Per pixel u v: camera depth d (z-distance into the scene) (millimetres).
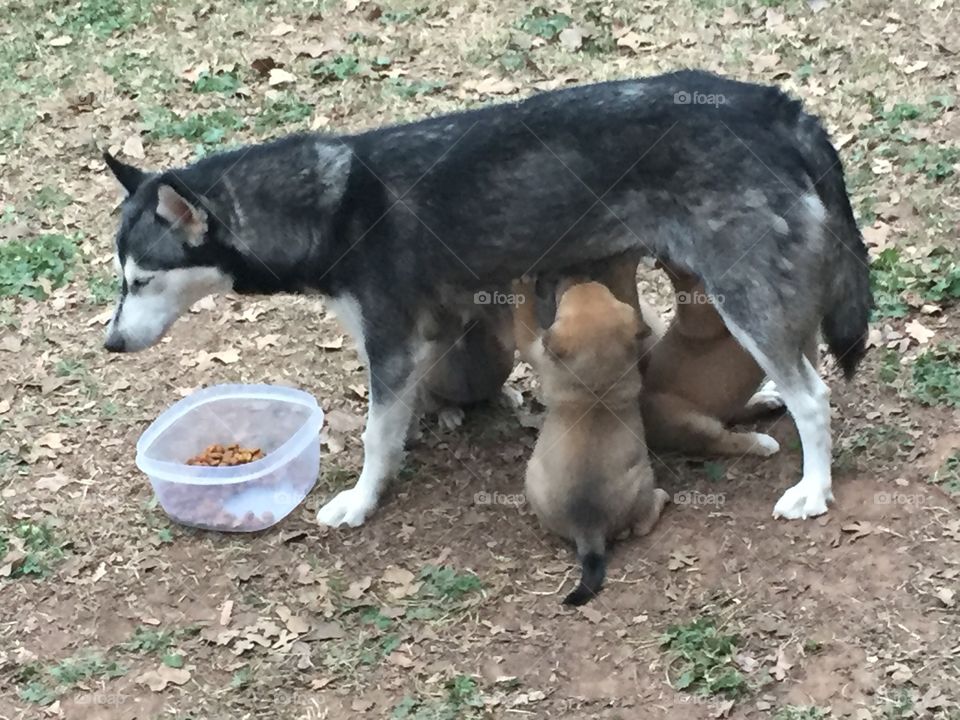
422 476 3236
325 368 3463
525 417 3324
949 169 3639
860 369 3268
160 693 2963
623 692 2889
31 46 4406
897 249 3484
